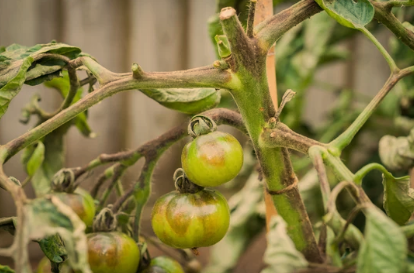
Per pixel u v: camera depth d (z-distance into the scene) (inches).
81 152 53.7
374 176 40.8
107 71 22.4
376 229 18.7
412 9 33.4
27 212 19.3
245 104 22.0
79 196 25.8
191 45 53.9
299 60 39.7
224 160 22.4
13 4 48.9
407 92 36.2
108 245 23.9
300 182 36.2
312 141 21.5
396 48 36.5
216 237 23.4
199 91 26.2
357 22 23.1
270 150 22.4
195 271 30.7
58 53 24.8
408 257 19.8
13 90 23.1
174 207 23.2
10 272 21.9
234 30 20.8
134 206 26.5
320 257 21.6
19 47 26.0
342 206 37.4
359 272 18.6
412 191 24.2
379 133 45.6
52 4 50.1
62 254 23.0
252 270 42.9
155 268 25.3
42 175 29.9
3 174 20.3
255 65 21.6
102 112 53.7
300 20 22.3
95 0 51.3
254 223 36.1
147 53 53.3
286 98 22.1
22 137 21.4
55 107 50.9
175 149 53.9
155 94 25.9
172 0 52.9
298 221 22.9
